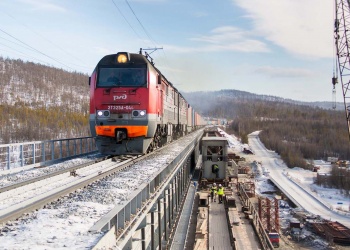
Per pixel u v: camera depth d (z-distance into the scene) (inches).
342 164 3533.5
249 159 3878.0
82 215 251.9
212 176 1237.1
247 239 786.8
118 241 227.0
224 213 987.3
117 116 606.5
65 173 435.8
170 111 909.8
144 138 618.5
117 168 484.7
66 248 180.9
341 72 1254.9
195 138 1409.9
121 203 255.0
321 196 2496.3
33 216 249.6
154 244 387.9
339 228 1593.3
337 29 1257.4
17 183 384.2
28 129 3622.0
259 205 1423.5
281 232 1574.8
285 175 3179.1
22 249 180.7
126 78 615.5
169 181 504.4
